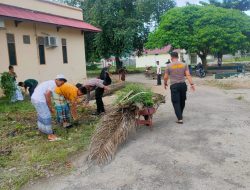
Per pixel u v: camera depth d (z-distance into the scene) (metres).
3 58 14.47
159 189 4.37
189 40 26.89
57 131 7.63
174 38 27.14
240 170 4.87
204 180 4.57
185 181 4.57
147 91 7.68
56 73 18.67
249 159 5.30
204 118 8.50
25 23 15.88
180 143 6.32
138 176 4.85
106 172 5.09
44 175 5.08
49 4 18.39
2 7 14.62
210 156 5.52
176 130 7.31
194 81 21.91
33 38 16.56
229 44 26.69
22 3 16.19
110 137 5.87
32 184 4.77
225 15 26.81
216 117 8.58
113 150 5.68
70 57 20.20
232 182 4.47
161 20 30.53
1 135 7.58
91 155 5.62
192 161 5.32
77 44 21.06
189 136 6.78
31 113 10.35
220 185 4.39
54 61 18.47
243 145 6.04
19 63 15.52
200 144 6.20
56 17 18.67
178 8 29.03
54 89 7.59
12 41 15.05
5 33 14.56
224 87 17.28
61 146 6.50
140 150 6.02
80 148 6.32
